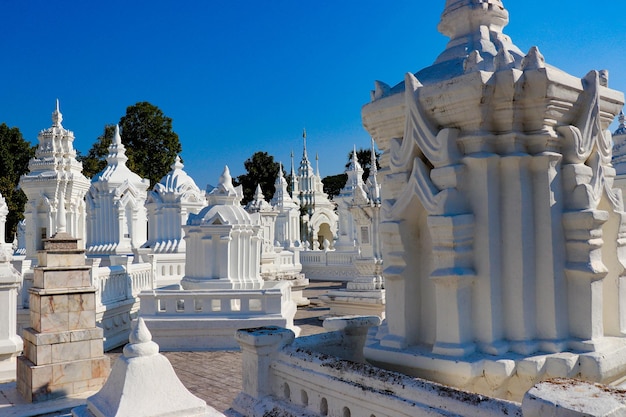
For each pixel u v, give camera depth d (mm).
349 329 5395
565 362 3748
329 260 29344
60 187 20500
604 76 4492
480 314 4062
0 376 8961
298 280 25250
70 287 8242
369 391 3602
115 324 13227
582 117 4207
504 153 4062
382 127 4801
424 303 4539
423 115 4270
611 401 2396
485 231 4031
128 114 55406
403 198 4414
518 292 4016
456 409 3049
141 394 4934
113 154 26000
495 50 4684
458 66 4488
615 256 4293
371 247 14703
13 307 9367
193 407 5102
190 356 11211
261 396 4754
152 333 11914
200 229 13984
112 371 5285
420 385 3330
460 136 4117
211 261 13961
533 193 4082
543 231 4031
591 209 4023
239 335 5000
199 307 12852
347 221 31766
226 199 14562
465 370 3785
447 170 4086
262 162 71312
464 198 4117
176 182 22438
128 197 24797
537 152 4051
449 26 5164
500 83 3914
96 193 25016
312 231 47906
